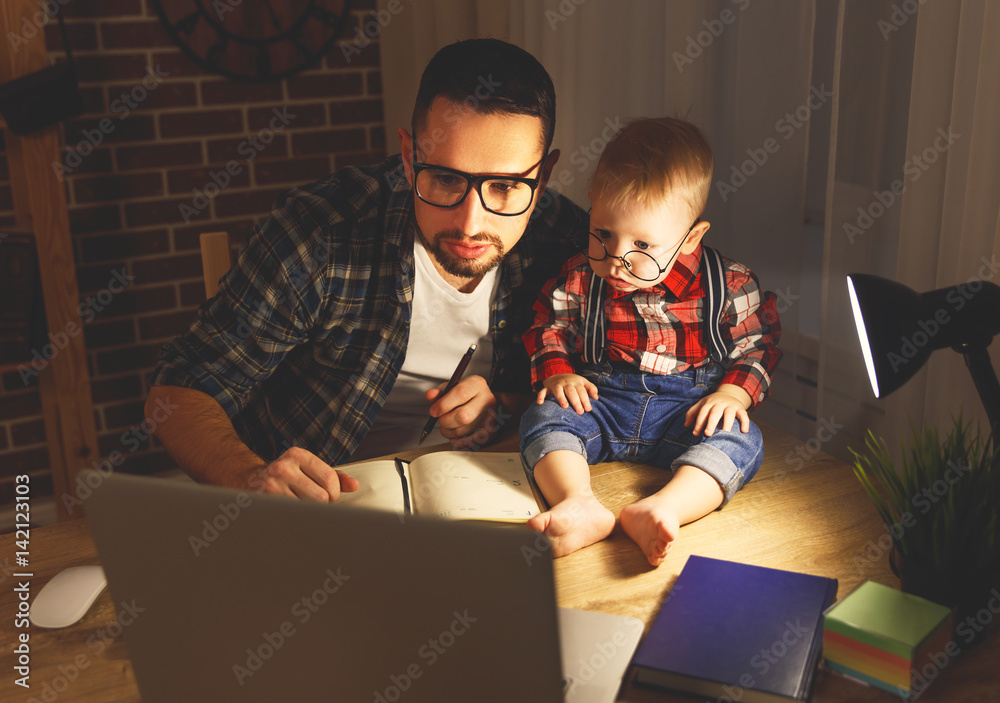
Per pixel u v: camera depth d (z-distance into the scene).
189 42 2.37
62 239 2.09
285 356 1.33
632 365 1.17
